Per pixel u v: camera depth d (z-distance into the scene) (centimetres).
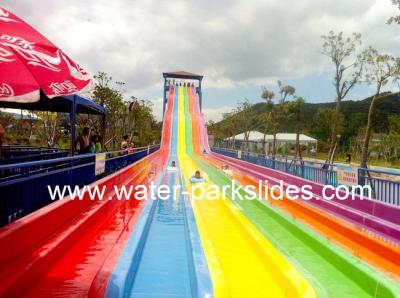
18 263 432
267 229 808
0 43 439
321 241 651
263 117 5312
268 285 519
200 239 714
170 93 6397
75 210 692
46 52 475
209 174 1950
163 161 2703
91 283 450
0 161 764
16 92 399
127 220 811
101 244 617
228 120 6662
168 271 563
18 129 2775
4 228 439
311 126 8212
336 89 2986
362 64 2759
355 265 526
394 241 574
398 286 445
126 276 484
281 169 1438
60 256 532
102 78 2733
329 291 482
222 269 573
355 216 729
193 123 5050
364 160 2473
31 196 643
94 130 2666
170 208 1040
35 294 415
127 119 3478
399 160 5050
